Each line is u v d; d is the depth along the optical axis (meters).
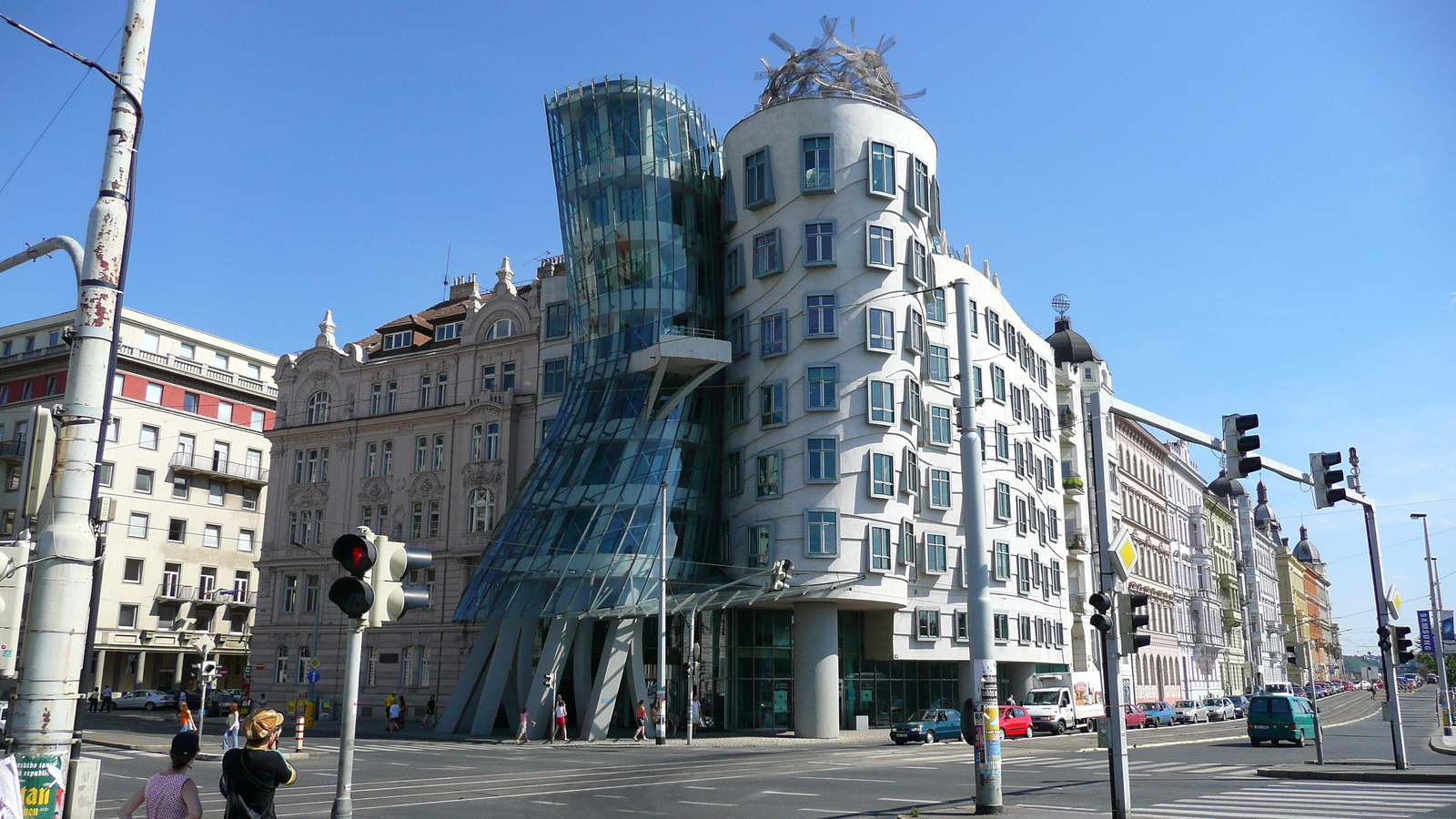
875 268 47.53
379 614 10.12
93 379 10.02
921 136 50.72
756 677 48.44
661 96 52.31
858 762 29.78
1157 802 18.67
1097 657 67.81
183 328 76.94
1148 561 83.88
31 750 9.28
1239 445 18.78
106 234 10.20
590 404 49.19
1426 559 51.72
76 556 9.73
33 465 9.84
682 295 50.12
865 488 45.81
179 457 74.31
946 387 52.28
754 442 47.19
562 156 53.47
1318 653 175.12
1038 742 41.12
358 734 45.91
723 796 20.53
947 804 18.42
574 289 52.56
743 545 46.62
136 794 8.34
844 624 49.72
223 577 76.38
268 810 8.39
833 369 46.47
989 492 54.66
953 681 54.38
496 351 58.09
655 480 46.12
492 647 46.78
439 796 20.81
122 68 10.51
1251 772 25.45
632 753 35.00
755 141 49.81
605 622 50.88
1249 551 122.50
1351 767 25.22
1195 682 93.56
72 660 9.62
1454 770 23.70
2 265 11.01
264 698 59.75
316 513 61.31
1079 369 78.12
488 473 55.81
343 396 62.53
